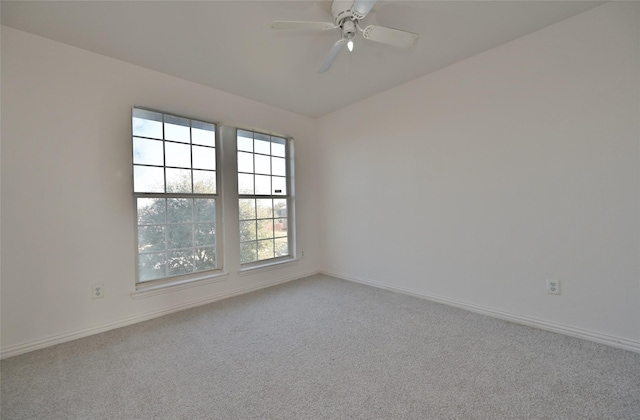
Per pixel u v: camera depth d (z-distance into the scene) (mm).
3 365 1888
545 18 2090
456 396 1518
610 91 1960
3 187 2014
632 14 1877
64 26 2041
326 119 4066
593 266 2053
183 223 2938
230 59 2543
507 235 2453
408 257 3193
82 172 2320
